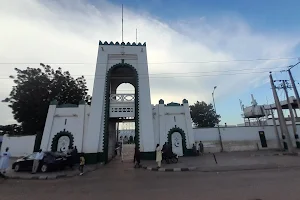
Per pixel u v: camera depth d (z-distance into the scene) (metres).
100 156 18.19
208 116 42.34
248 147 26.03
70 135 19.28
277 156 17.84
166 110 22.36
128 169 14.16
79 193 7.55
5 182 10.32
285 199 5.62
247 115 34.66
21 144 22.03
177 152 20.83
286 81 24.12
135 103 20.48
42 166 13.17
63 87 25.67
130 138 77.75
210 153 24.14
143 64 21.72
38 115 23.09
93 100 19.75
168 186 8.09
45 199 6.81
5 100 22.61
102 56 21.47
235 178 9.11
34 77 23.64
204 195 6.40
